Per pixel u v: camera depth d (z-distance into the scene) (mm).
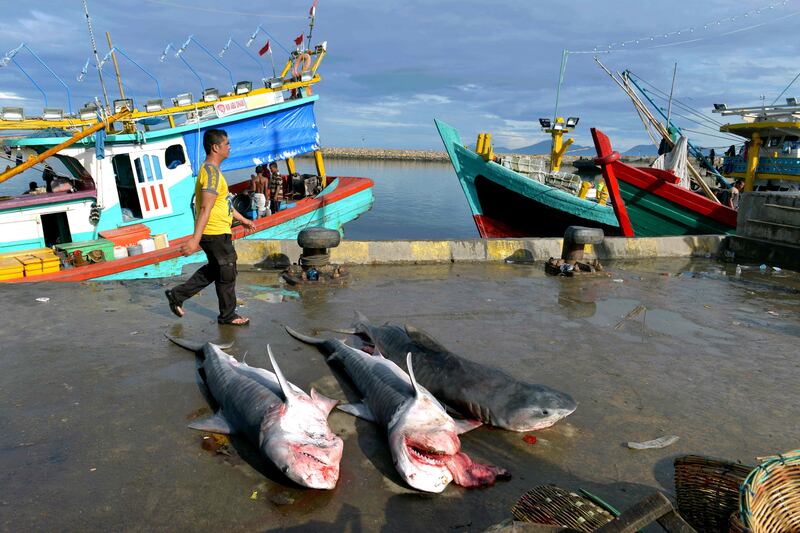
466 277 8734
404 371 4488
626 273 9609
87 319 5973
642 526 1975
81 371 4633
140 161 11055
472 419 3938
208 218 5254
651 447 3643
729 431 3908
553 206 17078
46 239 11188
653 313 6980
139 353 5062
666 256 11461
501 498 3061
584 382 4695
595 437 3762
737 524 2172
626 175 14570
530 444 3643
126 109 10445
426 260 9742
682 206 13867
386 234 26531
